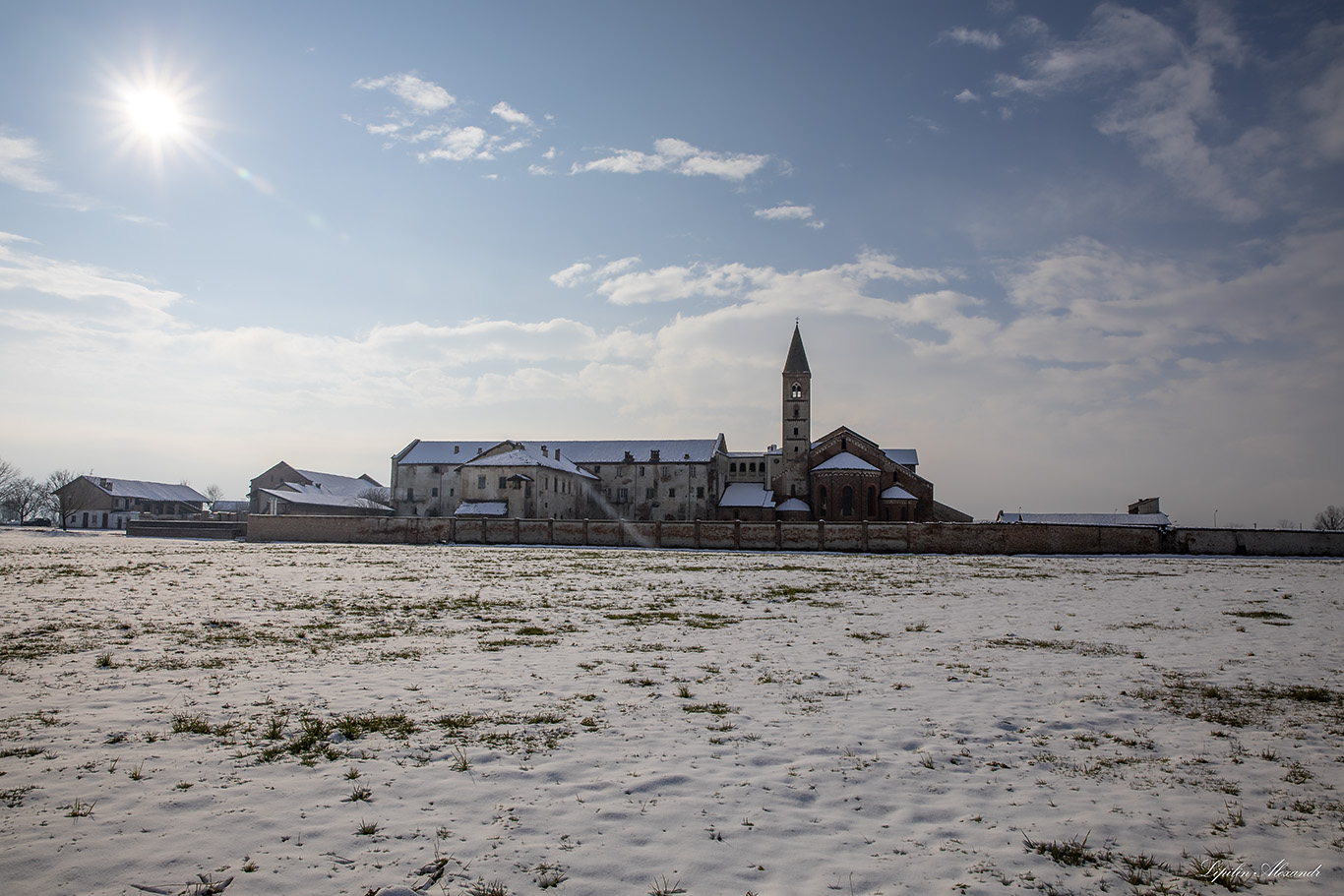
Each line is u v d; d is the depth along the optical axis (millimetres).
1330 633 20969
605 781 9375
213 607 23156
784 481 100188
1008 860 7594
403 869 7156
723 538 60188
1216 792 9336
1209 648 18656
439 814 8367
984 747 10938
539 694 13359
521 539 63781
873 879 7184
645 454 111625
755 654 17453
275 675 14516
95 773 9273
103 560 39906
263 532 66938
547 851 7590
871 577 36812
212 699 12648
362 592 27781
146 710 11914
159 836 7684
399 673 14883
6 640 17203
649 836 7961
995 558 51812
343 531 65875
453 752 10289
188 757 9898
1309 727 12023
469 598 26672
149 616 21094
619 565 42500
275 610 22875
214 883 6816
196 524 74625
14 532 83562
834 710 12727
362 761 9930
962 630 21141
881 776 9781
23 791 8672
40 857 7145
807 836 8070
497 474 90812
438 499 109812
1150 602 27766
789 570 40125
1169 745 11125
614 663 16188
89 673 14289
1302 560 50125
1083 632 20984
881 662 16750
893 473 95375
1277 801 9047
